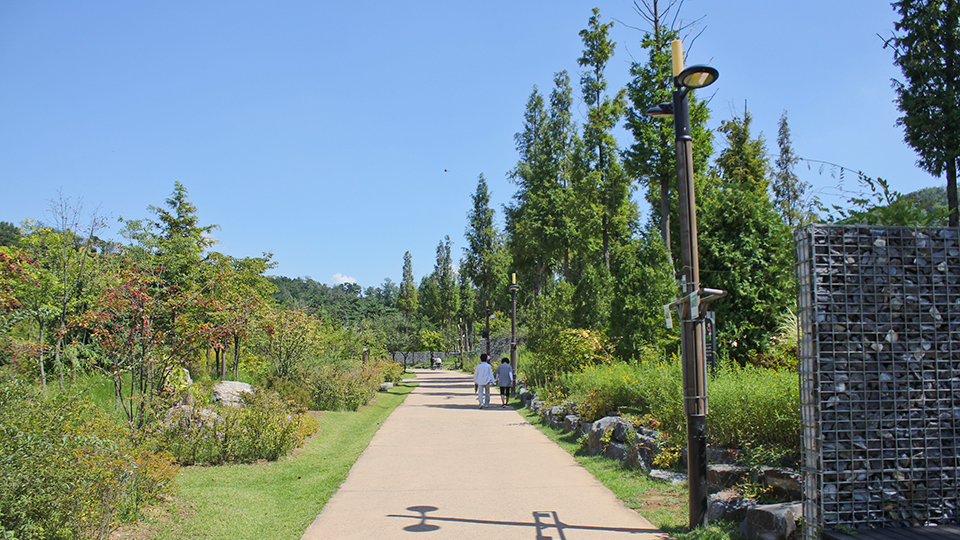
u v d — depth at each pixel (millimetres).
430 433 12688
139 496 5871
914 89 18922
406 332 56188
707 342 8344
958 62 18344
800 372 4363
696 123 19156
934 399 4281
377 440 11680
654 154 19406
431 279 83875
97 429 5832
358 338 31625
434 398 22594
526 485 7621
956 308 4359
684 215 5504
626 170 21109
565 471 8469
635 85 19969
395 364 32875
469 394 24875
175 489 6754
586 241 33156
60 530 4500
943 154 18141
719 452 6465
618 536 5406
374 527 5898
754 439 6270
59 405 5125
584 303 19547
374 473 8523
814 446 4184
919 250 4367
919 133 18422
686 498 6254
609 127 28016
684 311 5449
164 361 8727
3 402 4328
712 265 9406
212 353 20281
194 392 10023
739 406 6449
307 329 17641
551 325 19922
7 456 4090
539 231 34250
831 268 4270
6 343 7625
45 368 10719
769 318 9180
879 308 4293
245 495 7031
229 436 9258
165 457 6434
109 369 10469
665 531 5484
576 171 29797
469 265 50281
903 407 4258
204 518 5965
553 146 34719
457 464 9148
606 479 7668
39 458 4324
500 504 6691
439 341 60094
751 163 20906
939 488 4227
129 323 8508
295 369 17156
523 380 22188
